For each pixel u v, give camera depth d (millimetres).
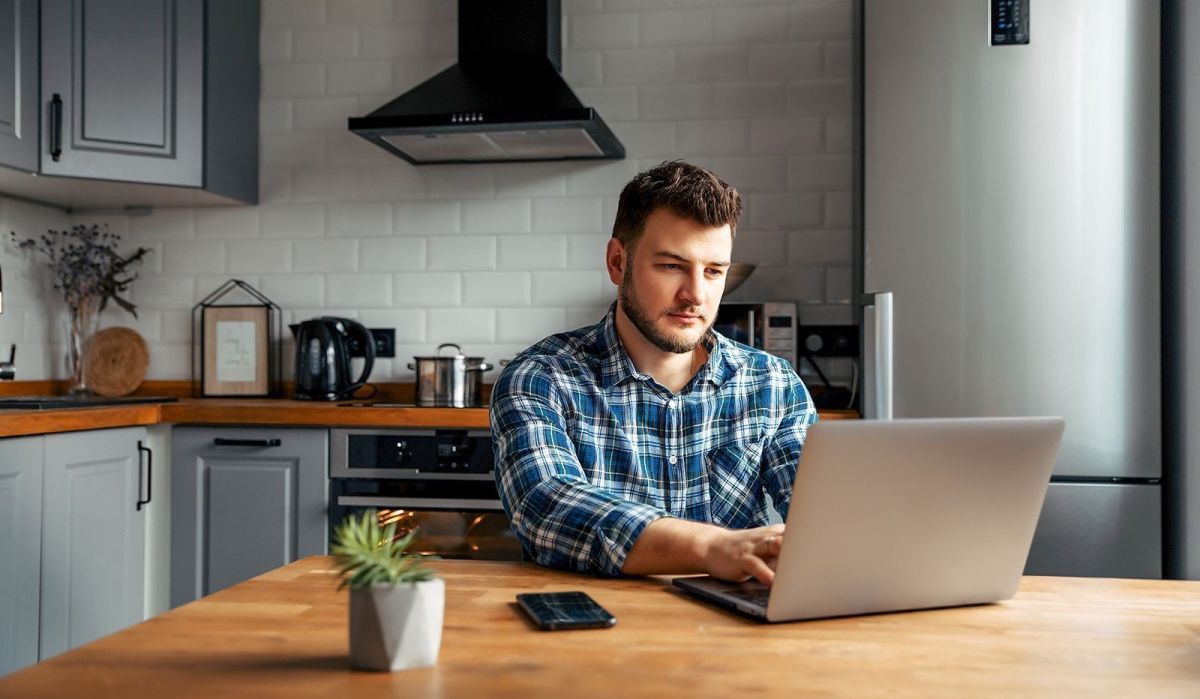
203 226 3447
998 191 2527
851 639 948
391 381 3361
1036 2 2520
